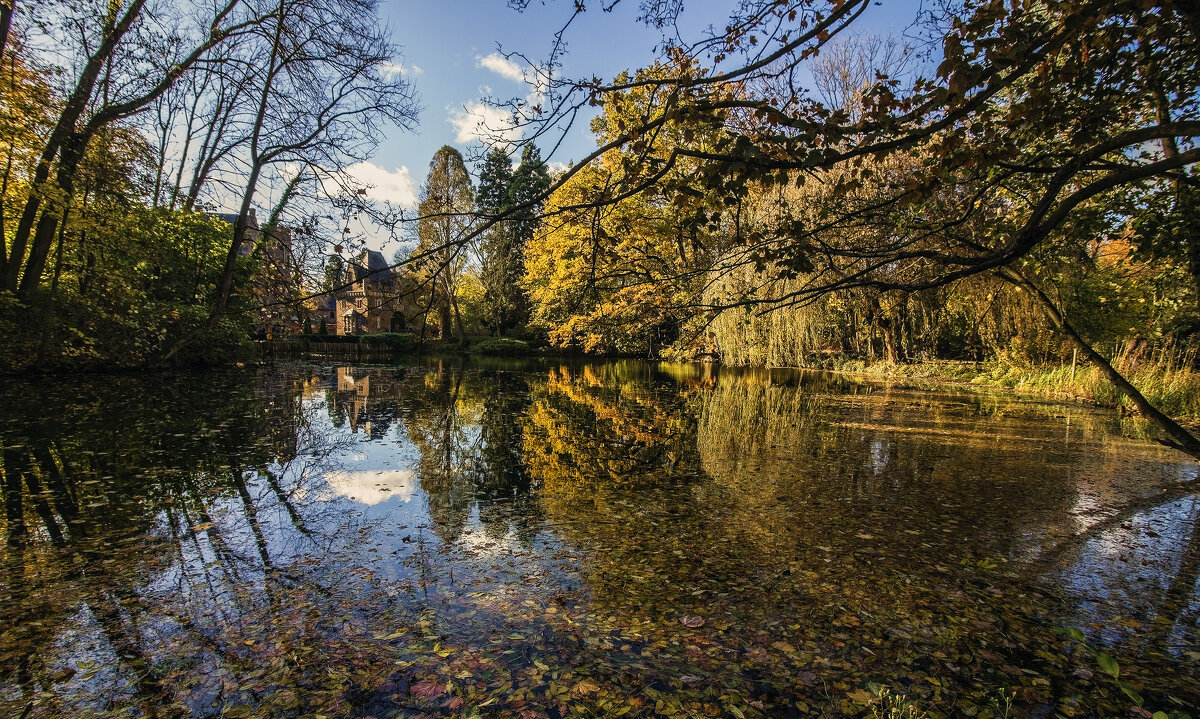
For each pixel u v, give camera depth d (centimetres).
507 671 252
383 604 313
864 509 480
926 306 1591
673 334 2731
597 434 843
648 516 465
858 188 255
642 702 232
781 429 870
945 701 235
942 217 466
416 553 387
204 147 1461
